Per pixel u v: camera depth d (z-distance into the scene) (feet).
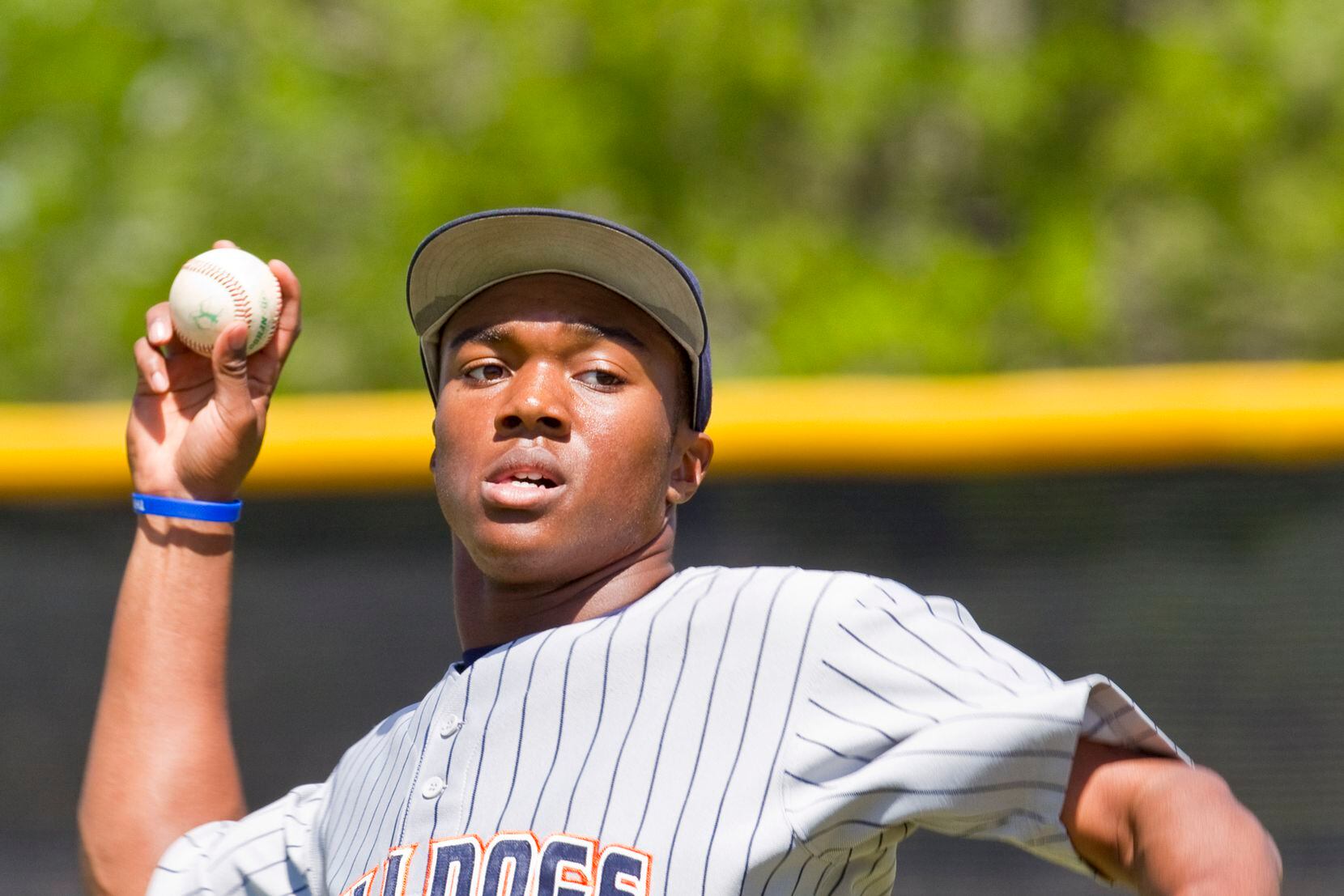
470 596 22.76
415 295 22.59
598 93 92.68
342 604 53.62
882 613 19.12
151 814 24.30
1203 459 51.80
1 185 93.40
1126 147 96.02
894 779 17.92
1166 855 16.78
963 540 52.54
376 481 53.98
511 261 21.40
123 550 55.01
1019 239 98.07
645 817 18.66
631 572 21.50
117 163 93.50
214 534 25.52
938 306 92.73
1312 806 50.65
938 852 50.90
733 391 54.29
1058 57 95.14
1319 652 51.01
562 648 20.16
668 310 21.39
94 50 92.27
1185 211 99.04
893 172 100.07
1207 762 51.21
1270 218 97.60
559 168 91.50
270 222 90.79
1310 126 98.02
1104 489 52.26
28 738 54.03
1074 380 53.42
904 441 52.75
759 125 96.89
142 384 25.91
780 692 18.92
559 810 19.04
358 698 53.26
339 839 21.94
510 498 20.59
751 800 18.43
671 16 91.86
